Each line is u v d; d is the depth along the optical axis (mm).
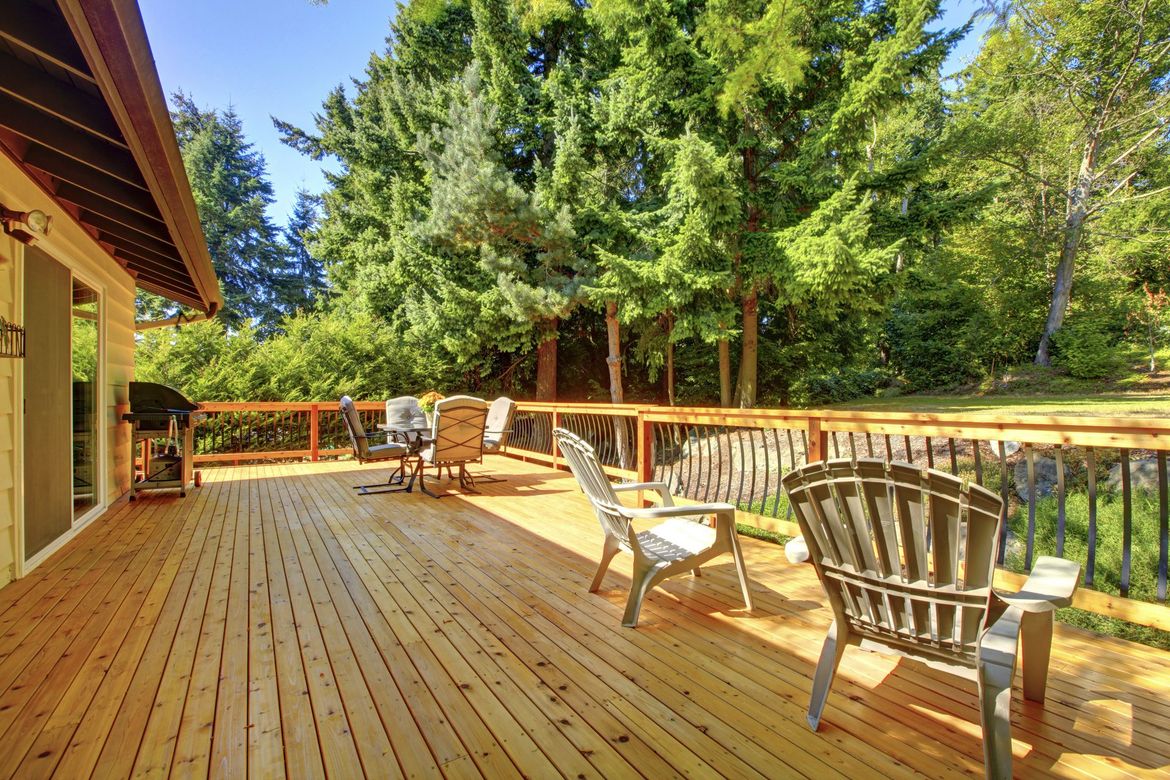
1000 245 16391
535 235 11656
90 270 4801
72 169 3326
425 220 12859
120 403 6000
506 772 1684
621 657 2420
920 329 18250
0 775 1655
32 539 3658
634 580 2764
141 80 1895
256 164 30547
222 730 1893
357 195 16547
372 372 12414
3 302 3215
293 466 8383
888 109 9836
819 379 17219
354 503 5637
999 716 1557
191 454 6254
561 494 6082
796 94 10906
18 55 2291
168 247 4555
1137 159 14578
